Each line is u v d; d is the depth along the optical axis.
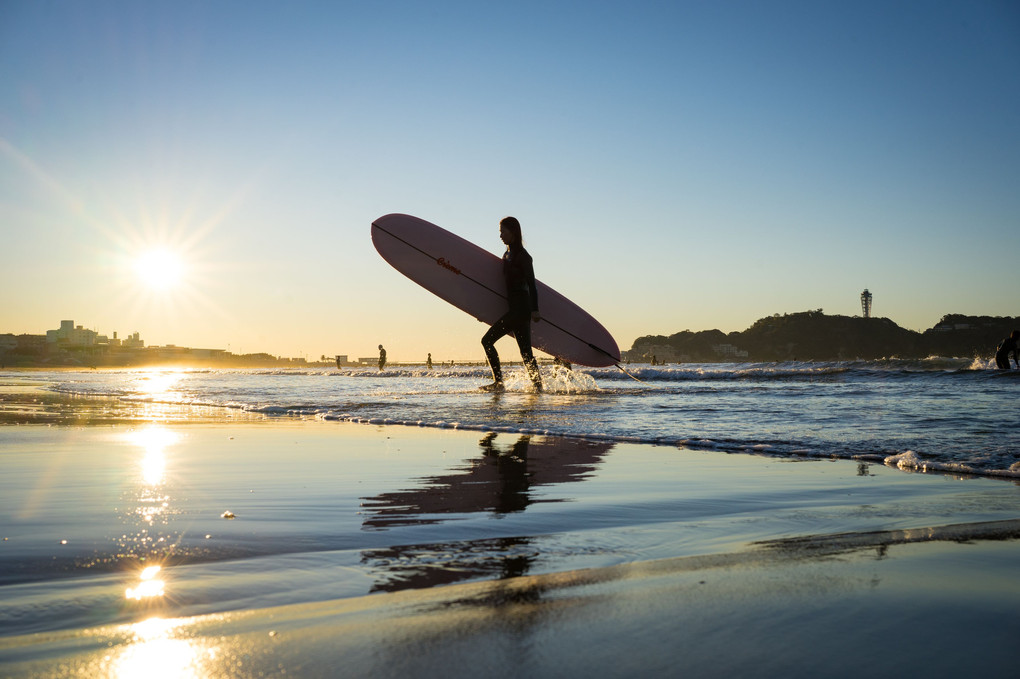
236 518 2.61
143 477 3.63
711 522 2.54
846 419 6.53
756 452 4.73
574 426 6.39
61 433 5.98
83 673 1.14
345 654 1.22
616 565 1.89
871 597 1.52
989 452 4.35
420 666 1.16
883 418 6.52
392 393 12.50
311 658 1.20
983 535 2.21
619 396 10.72
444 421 6.96
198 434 5.94
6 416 7.92
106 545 2.18
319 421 7.34
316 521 2.57
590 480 3.57
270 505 2.88
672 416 7.17
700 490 3.27
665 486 3.38
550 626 1.36
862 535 2.25
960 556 1.92
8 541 2.23
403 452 4.73
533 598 1.56
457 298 13.01
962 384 13.06
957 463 4.00
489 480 3.58
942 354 139.50
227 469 3.93
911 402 8.52
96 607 1.54
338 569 1.88
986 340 136.62
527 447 5.04
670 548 2.11
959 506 2.80
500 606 1.50
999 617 1.38
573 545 2.17
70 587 1.71
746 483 3.47
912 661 1.17
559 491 3.25
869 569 1.78
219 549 2.13
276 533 2.36
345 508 2.84
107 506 2.85
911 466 3.96
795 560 1.89
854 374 18.36
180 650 1.25
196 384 18.69
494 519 2.61
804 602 1.49
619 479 3.60
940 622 1.36
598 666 1.15
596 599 1.54
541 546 2.16
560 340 13.37
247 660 1.19
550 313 13.31
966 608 1.44
